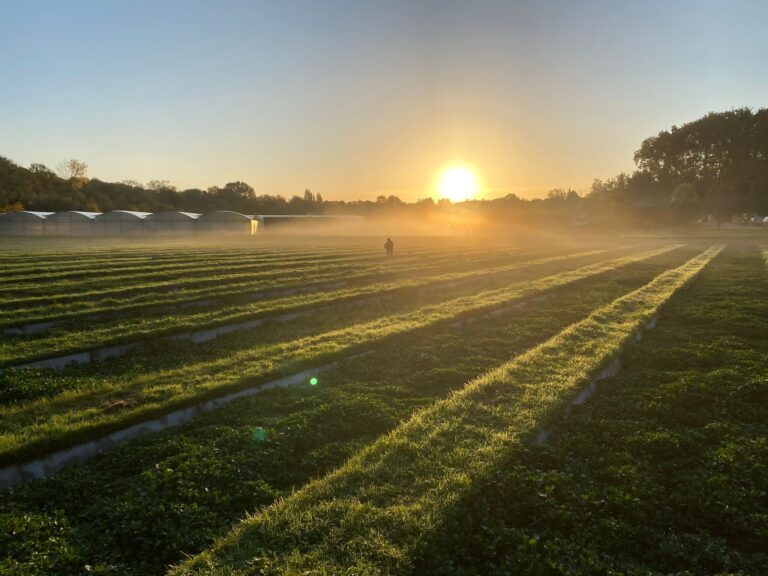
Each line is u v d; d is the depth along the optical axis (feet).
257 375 36.70
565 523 20.27
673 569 17.88
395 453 24.66
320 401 33.09
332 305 67.67
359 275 91.66
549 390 33.35
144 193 428.97
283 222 368.27
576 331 49.49
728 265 122.72
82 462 25.72
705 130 346.74
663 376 38.29
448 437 26.48
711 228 340.80
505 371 37.45
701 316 58.95
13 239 234.99
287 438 27.68
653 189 387.55
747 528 19.89
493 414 29.48
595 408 32.27
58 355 42.16
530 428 27.66
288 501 20.70
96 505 21.66
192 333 51.55
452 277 91.76
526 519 20.79
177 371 38.09
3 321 51.13
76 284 74.54
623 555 18.49
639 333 50.55
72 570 17.84
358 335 48.65
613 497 21.75
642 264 123.54
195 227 276.21
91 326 52.75
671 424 29.84
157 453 26.03
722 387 34.83
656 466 24.90
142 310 60.64
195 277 85.81
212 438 27.89
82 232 265.54
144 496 22.07
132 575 17.61
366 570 16.40
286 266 106.83
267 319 59.11
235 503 21.89
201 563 17.25
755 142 329.11
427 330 52.34
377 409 31.76
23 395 34.42
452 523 19.27
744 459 24.99
